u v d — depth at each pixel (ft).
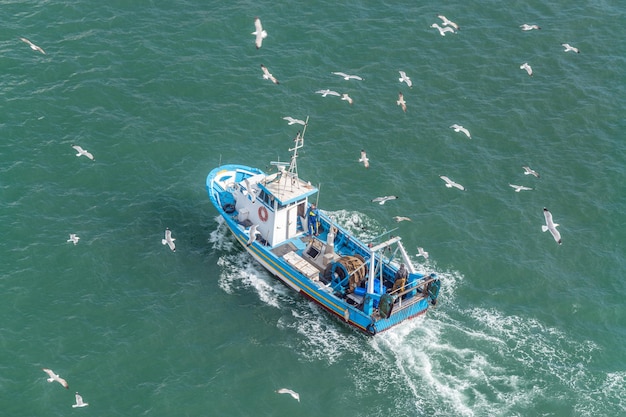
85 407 232.53
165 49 357.00
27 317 255.70
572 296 275.59
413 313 261.03
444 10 389.19
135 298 265.75
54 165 306.55
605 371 251.80
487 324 265.13
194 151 318.86
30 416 229.45
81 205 294.66
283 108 337.93
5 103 326.24
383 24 379.14
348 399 241.14
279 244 281.54
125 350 248.93
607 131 338.95
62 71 342.03
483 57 368.07
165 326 257.55
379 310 252.21
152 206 297.94
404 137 331.36
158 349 250.78
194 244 286.87
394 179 314.55
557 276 282.56
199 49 359.05
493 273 282.56
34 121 321.32
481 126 338.13
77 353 246.68
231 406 236.84
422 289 259.19
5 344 247.09
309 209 285.84
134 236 286.05
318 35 370.12
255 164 315.78
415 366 250.98
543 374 249.75
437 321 265.34
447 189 312.29
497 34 379.76
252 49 361.71
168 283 272.31
